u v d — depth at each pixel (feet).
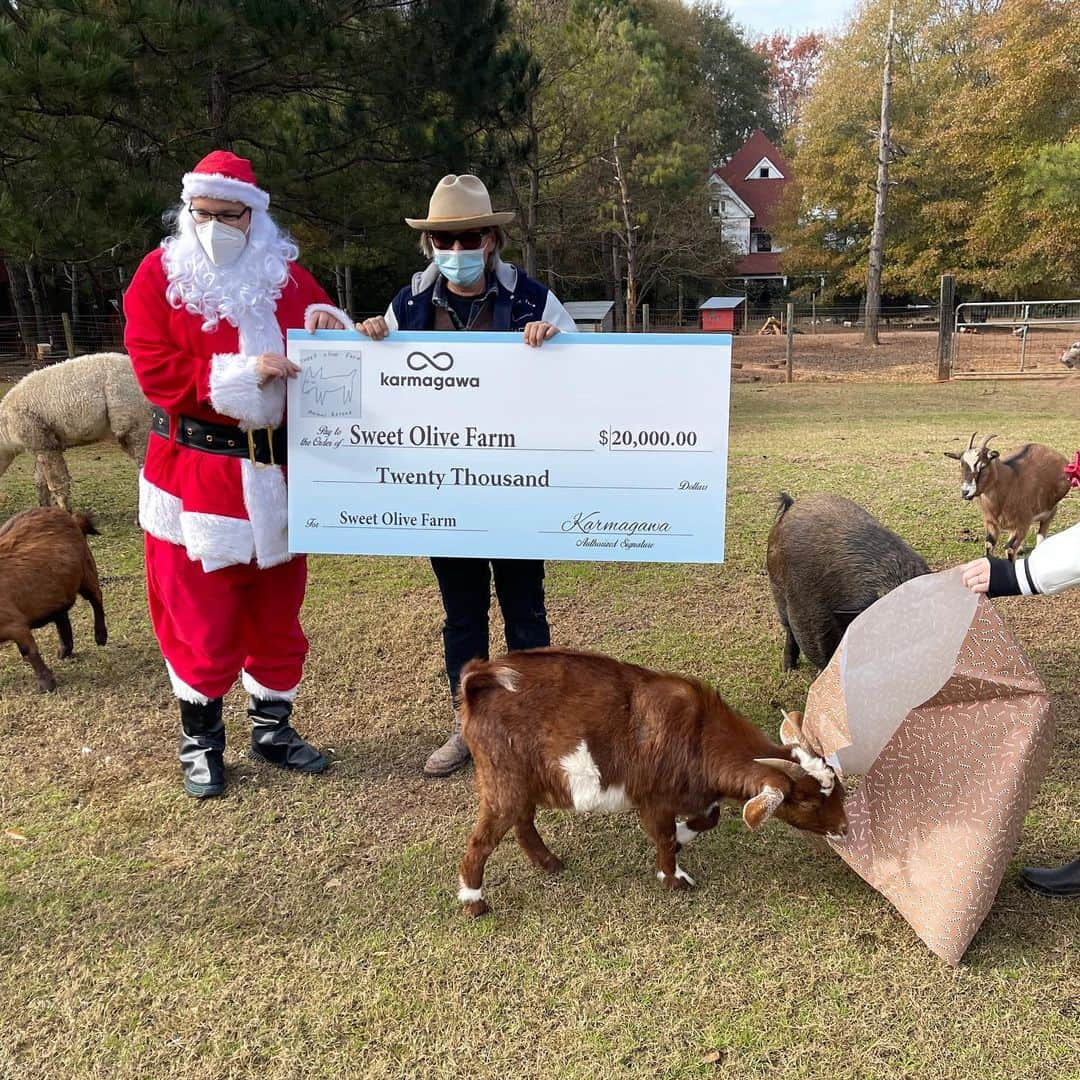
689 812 10.46
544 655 10.58
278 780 13.30
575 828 12.22
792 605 14.66
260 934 10.17
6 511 28.81
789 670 16.65
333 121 47.11
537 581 13.32
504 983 9.45
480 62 48.21
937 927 9.54
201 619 12.25
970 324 66.85
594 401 11.28
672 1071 8.36
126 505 29.30
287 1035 8.81
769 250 163.63
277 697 13.33
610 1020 8.95
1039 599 20.07
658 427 11.28
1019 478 23.03
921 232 113.09
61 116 37.09
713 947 9.93
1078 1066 8.33
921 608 10.05
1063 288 108.47
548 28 79.00
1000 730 9.67
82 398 26.71
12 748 14.16
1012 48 96.02
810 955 9.78
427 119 48.03
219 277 11.49
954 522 26.30
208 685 12.43
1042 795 12.48
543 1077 8.33
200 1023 8.96
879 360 77.00
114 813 12.40
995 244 100.94
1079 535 9.23
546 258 111.24
